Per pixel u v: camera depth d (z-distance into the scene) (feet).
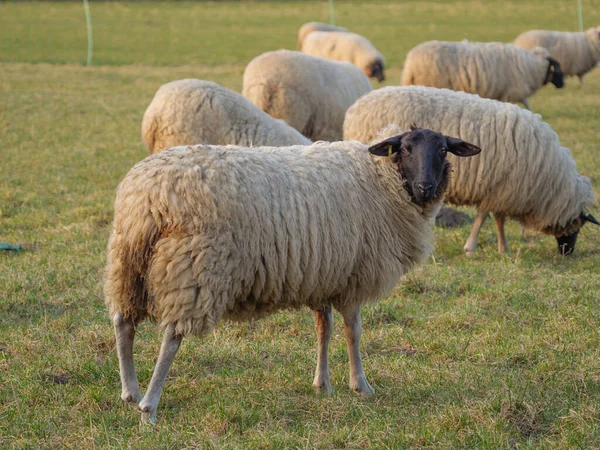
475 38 140.97
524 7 185.37
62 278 30.94
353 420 19.90
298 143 37.86
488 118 35.24
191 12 198.29
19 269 31.63
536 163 35.04
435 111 35.91
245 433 18.85
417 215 22.71
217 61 119.03
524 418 19.63
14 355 23.71
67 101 81.66
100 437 18.34
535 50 71.77
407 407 20.75
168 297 18.51
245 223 19.03
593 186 49.01
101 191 47.39
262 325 27.27
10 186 47.85
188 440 18.15
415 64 67.82
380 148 22.04
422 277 32.17
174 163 19.03
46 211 42.39
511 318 27.94
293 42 145.18
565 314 28.12
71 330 26.25
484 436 18.30
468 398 21.02
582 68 91.91
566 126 70.08
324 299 21.57
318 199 20.59
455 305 29.45
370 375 23.08
